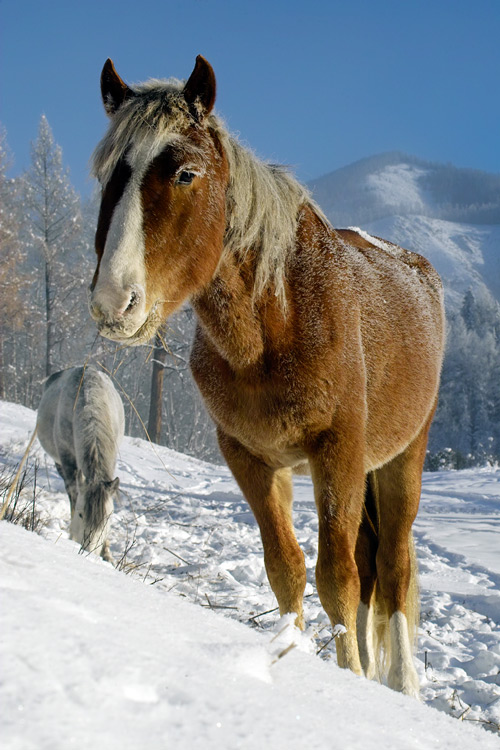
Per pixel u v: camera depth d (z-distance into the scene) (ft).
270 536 10.73
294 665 4.73
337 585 9.91
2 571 4.51
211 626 5.01
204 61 9.55
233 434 10.83
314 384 10.11
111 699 3.06
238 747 2.99
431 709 4.94
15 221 95.71
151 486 45.93
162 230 8.96
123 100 10.15
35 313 105.60
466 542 26.61
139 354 94.43
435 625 16.63
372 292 12.19
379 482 13.66
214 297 10.12
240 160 10.42
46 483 34.45
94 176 9.71
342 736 3.51
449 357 195.42
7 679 2.94
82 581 4.98
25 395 128.67
